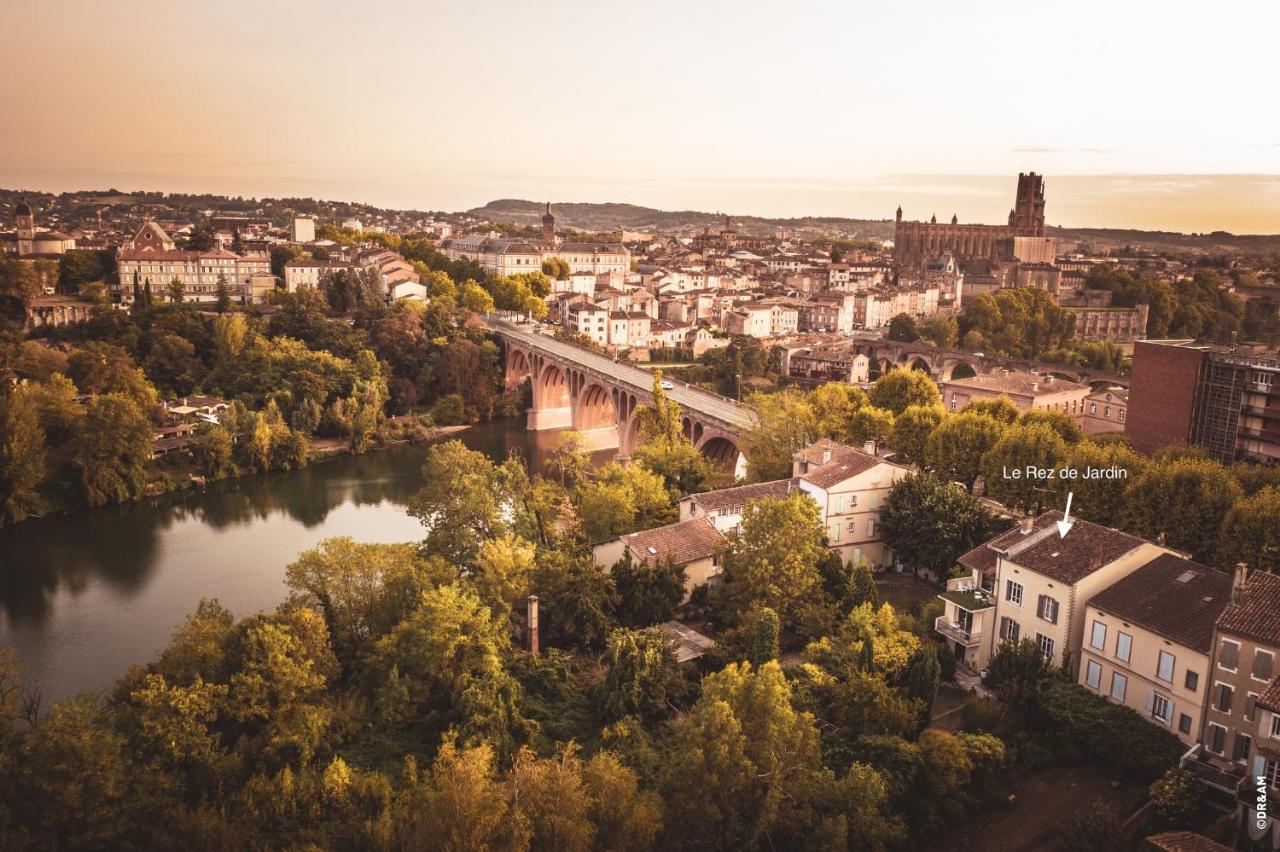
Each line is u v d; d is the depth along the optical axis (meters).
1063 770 69.12
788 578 89.38
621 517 111.44
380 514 162.50
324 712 71.94
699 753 58.03
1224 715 63.56
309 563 89.19
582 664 85.50
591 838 53.81
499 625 83.25
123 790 59.75
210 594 124.25
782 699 62.31
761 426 142.62
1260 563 89.75
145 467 175.88
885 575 108.38
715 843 59.47
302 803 60.34
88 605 120.50
